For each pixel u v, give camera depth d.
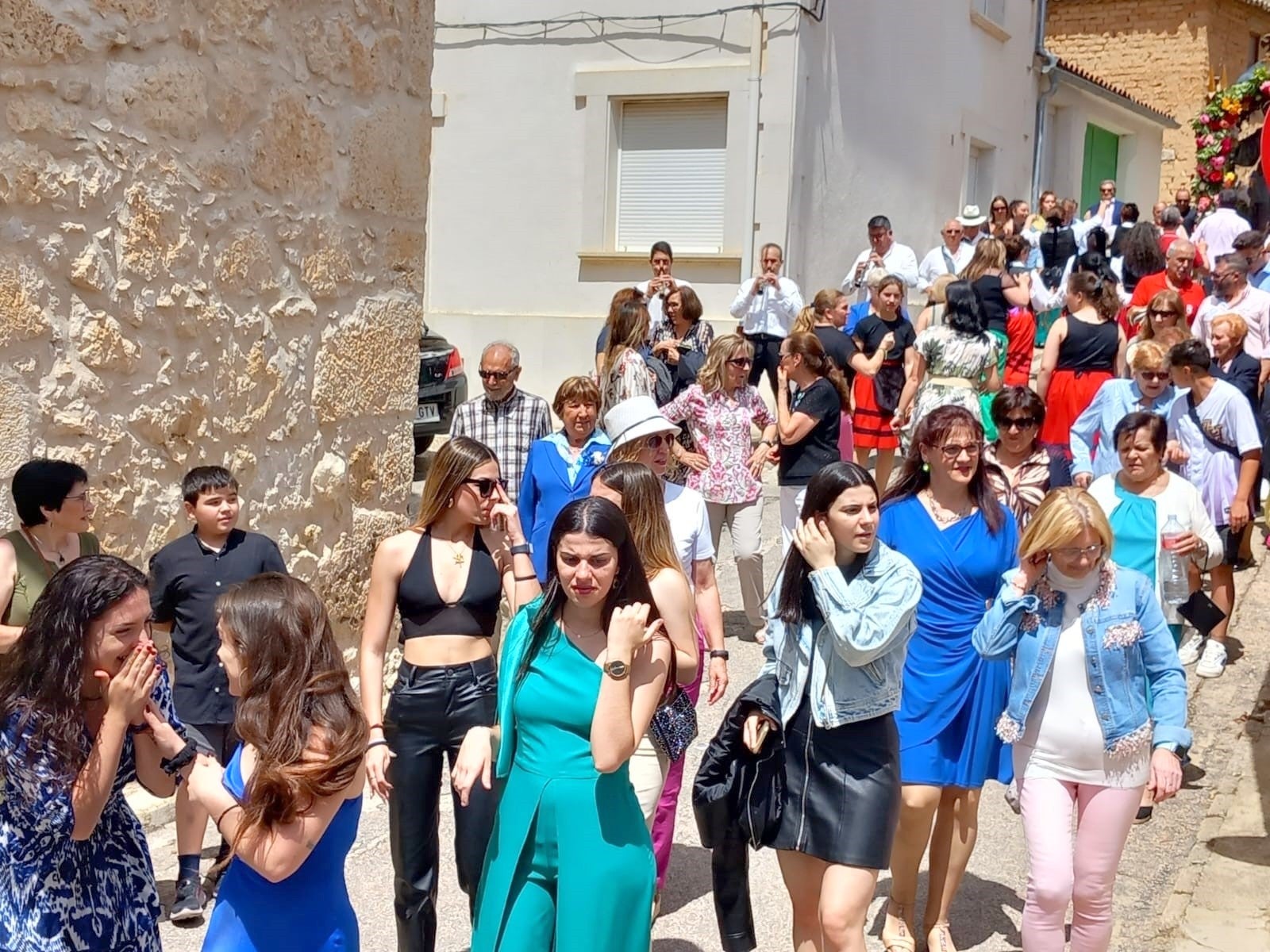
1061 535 3.83
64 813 2.94
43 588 4.32
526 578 4.16
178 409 5.55
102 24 5.08
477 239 14.28
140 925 3.12
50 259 4.93
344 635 6.74
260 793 2.86
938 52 16.14
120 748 2.96
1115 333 8.49
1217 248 14.35
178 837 4.64
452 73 14.20
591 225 13.70
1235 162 20.67
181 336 5.55
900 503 4.47
